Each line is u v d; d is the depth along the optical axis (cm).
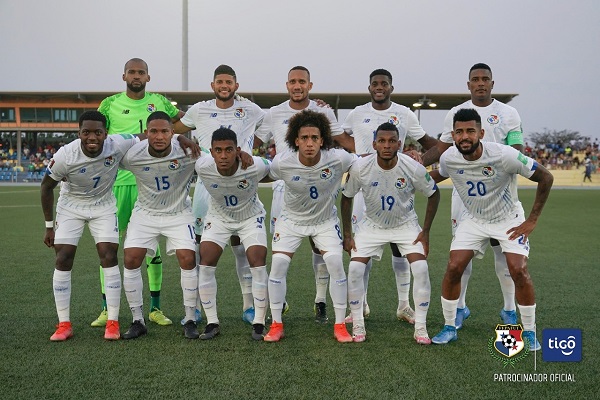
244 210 442
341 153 427
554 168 3650
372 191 425
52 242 443
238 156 419
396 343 412
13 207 1590
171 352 389
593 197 2152
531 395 314
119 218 503
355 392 317
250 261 435
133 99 518
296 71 505
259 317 432
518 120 491
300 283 625
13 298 538
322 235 442
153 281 482
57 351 390
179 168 434
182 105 2927
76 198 440
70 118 3612
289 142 419
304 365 362
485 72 483
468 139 388
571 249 861
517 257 402
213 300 433
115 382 331
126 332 430
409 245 431
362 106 537
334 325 441
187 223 449
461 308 465
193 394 313
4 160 3819
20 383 329
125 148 438
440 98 2858
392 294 577
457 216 481
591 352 385
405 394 314
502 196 414
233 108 507
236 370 352
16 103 3569
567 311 492
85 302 535
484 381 334
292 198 432
